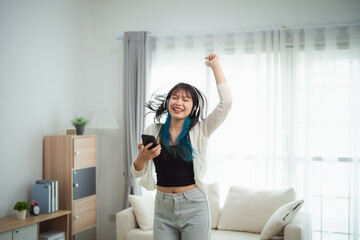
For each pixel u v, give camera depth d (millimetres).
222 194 3988
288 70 3879
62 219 3529
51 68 3891
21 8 3496
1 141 3273
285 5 3943
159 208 2000
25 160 3520
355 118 3643
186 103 1908
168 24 4324
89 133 4465
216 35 4074
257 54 3924
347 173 3688
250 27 3988
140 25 4426
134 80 4219
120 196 4445
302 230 2857
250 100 3967
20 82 3482
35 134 3646
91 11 4570
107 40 4535
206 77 4102
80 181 3734
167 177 1942
